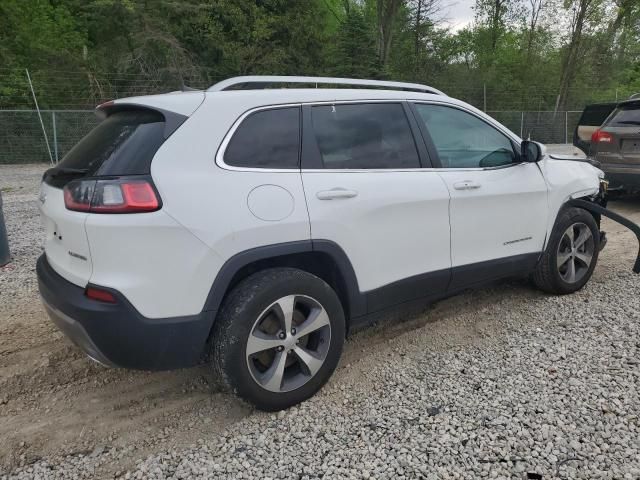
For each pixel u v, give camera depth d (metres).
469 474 2.39
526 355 3.47
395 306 3.38
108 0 22.58
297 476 2.42
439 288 3.58
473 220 3.66
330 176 3.00
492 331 3.87
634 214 7.80
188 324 2.55
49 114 17.44
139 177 2.45
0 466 2.54
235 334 2.64
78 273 2.54
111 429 2.82
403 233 3.27
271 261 2.89
